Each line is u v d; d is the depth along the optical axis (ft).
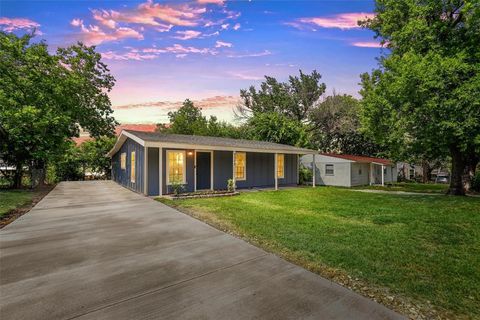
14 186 40.42
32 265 10.01
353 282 9.14
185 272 9.66
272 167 49.32
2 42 37.47
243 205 25.03
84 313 6.87
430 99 29.76
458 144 32.35
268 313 7.07
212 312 7.06
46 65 41.83
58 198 28.30
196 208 22.70
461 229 16.71
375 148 79.36
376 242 13.67
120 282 8.73
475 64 30.01
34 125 36.70
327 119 82.33
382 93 38.19
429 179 81.46
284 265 10.53
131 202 25.72
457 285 8.98
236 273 9.68
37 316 6.68
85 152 65.72
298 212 22.11
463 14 33.35
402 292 8.48
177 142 31.48
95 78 54.08
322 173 62.75
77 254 11.30
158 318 6.73
